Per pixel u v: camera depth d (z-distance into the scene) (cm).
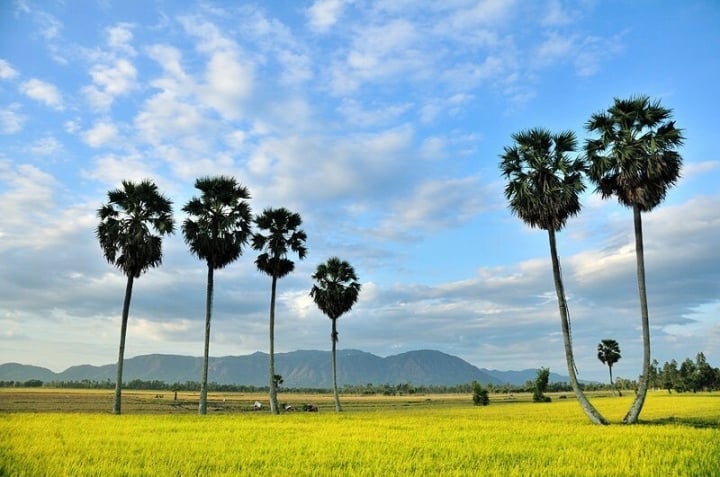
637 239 3447
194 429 2866
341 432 2783
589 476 1570
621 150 3359
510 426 3177
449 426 3209
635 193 3369
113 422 3206
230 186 4862
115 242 4450
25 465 1600
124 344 4400
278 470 1627
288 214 5353
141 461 1734
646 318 3403
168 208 4716
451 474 1572
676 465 1683
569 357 3594
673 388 14925
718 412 4538
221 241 4716
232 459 1811
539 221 3759
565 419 4022
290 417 4009
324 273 6319
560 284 3716
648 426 3061
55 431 2595
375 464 1741
